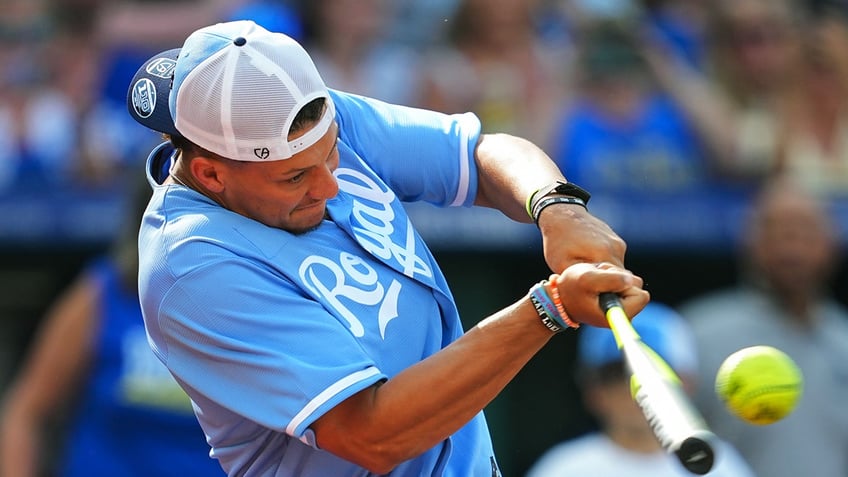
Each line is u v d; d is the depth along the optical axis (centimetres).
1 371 2206
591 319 820
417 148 988
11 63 2194
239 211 880
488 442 986
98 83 2170
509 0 2128
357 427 833
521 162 963
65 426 1845
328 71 2094
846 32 2195
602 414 1675
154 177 941
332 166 875
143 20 2212
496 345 822
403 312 902
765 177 2108
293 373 834
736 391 898
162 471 1599
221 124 830
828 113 2155
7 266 2155
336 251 897
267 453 909
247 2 2150
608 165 2067
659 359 773
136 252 1628
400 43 2192
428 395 819
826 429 1845
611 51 2105
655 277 2136
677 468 1622
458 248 2016
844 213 2116
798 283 1892
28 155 2128
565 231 885
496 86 2117
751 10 2180
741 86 2188
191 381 866
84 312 1659
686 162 2086
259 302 847
